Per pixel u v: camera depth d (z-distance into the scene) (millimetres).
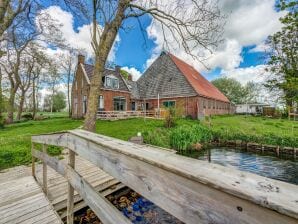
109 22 6402
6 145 6859
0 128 14219
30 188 3078
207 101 21141
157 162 737
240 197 483
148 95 22234
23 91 22734
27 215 2289
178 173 649
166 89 20578
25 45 15102
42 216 2275
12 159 5328
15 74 18438
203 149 10516
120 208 3590
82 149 1527
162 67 22531
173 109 13305
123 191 4051
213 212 555
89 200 1322
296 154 8969
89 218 3088
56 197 2887
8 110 18672
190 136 10047
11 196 2783
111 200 3777
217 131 12109
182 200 654
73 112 21609
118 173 1041
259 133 11453
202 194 589
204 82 26719
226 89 47312
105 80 19625
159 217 3342
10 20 7129
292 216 391
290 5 12055
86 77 19172
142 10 6641
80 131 1796
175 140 9703
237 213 498
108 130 11031
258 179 542
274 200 429
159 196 751
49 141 2531
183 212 648
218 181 543
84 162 4941
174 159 772
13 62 18234
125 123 14266
